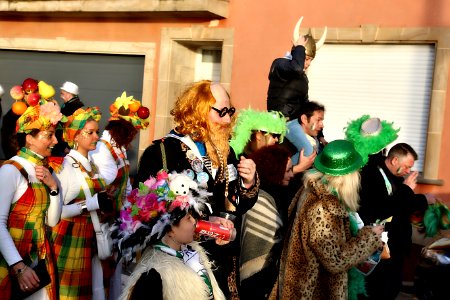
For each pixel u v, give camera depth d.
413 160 5.40
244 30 10.64
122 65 12.16
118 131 5.90
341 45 9.92
